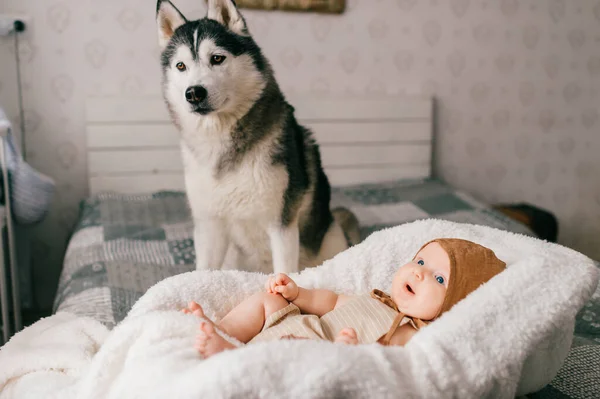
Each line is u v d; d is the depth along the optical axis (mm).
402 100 3115
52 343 1249
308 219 1948
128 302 1600
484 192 3430
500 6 3197
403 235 1392
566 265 1022
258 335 1124
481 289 1004
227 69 1639
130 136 2787
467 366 910
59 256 2846
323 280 1326
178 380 849
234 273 1281
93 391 988
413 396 868
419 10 3086
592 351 1301
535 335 959
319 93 3051
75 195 2834
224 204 1738
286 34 2934
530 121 3396
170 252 2084
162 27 1748
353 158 3115
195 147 1723
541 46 3312
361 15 3010
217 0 1721
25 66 2641
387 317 1120
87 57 2711
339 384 823
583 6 3322
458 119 3289
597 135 3512
